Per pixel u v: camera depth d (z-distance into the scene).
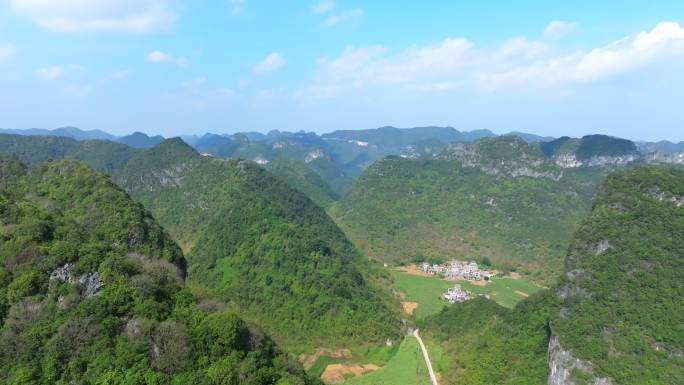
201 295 107.00
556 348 122.31
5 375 75.12
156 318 86.12
